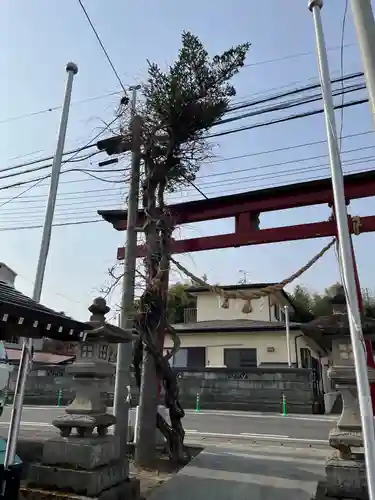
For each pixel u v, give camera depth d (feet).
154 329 25.48
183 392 64.85
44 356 86.17
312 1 18.24
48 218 22.80
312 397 58.80
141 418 25.02
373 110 12.83
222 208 32.81
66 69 25.90
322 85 17.19
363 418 13.24
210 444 31.96
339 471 15.89
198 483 19.56
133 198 28.19
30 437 33.19
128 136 28.89
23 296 17.07
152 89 28.35
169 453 25.35
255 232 31.14
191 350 77.71
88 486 16.66
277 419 50.26
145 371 25.72
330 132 16.49
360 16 13.58
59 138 24.45
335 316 17.42
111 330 18.88
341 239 15.29
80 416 18.48
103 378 19.72
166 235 27.09
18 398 18.35
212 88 28.60
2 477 15.21
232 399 62.18
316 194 30.09
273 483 19.34
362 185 29.19
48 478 17.34
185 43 27.91
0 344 41.45
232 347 75.72
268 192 31.17
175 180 30.07
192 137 29.09
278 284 25.99
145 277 26.12
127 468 19.42
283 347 73.31
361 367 13.84
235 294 26.58
